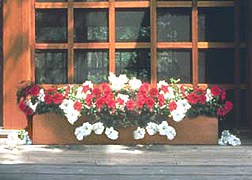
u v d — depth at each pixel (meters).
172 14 7.29
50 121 6.54
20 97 6.99
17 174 5.22
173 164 5.57
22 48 7.05
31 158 5.84
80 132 6.40
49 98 6.52
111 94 6.45
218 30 7.30
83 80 7.30
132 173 5.25
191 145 6.46
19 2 7.05
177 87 6.66
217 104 6.51
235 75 7.27
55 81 7.30
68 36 7.24
